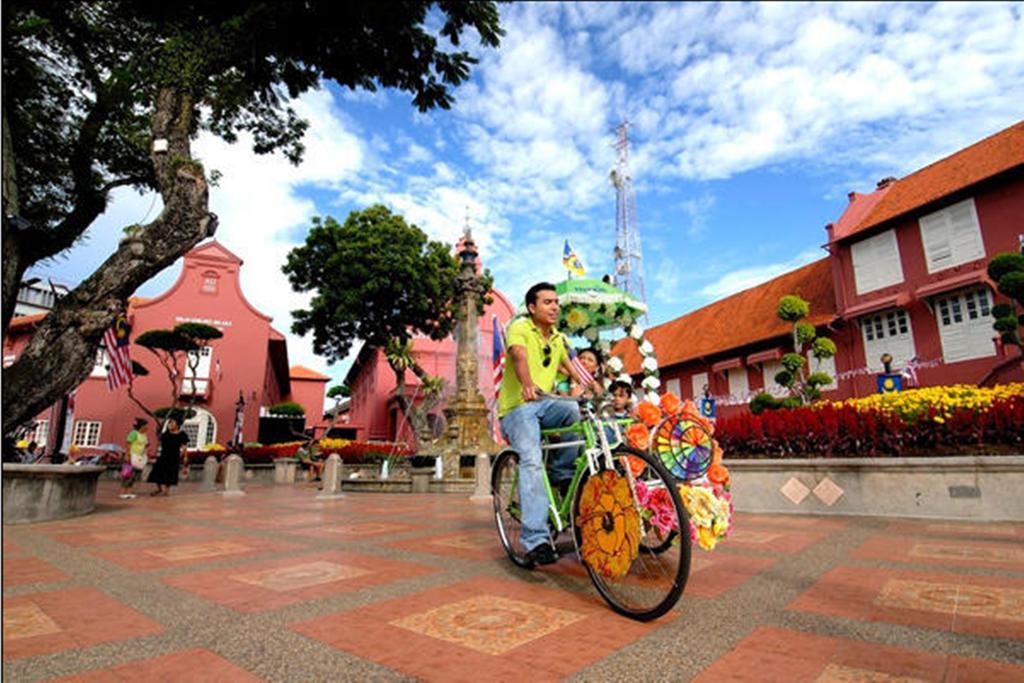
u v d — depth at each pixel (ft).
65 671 6.15
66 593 9.81
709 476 10.31
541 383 11.36
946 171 61.41
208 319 95.55
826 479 20.68
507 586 9.84
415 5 26.08
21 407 21.71
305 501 32.96
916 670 5.82
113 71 29.40
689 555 7.54
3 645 7.03
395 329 84.33
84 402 85.35
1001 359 50.88
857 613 7.86
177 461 39.73
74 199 35.73
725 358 83.10
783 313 54.54
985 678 5.57
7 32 25.61
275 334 107.24
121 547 15.11
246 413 94.22
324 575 10.97
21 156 33.45
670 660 6.23
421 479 42.68
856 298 65.57
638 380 98.63
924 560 11.45
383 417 112.68
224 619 8.08
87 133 30.12
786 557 12.05
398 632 7.36
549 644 6.82
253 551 14.08
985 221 53.42
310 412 146.61
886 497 19.25
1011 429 17.99
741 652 6.44
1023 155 51.01
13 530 19.24
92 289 23.20
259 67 29.53
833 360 67.87
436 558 12.66
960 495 17.87
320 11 26.32
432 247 85.30
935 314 57.16
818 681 5.60
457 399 58.65
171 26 27.27
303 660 6.40
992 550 12.40
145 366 90.07
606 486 8.91
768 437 23.24
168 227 24.23
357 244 76.89
